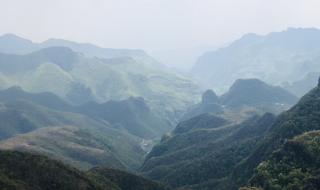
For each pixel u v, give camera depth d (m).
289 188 170.25
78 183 195.50
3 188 164.62
